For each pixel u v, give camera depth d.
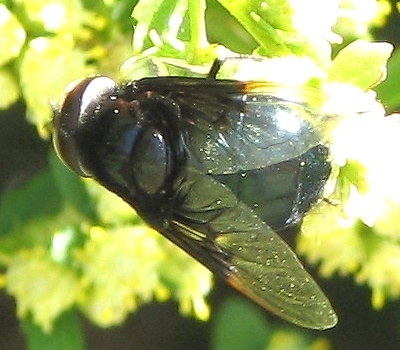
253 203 0.09
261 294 0.09
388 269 0.13
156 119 0.09
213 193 0.09
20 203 0.13
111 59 0.12
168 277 0.13
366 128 0.09
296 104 0.09
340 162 0.09
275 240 0.09
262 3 0.09
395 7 0.13
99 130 0.09
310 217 0.09
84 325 0.15
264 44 0.09
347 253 0.13
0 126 0.14
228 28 0.11
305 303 0.09
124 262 0.13
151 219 0.10
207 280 0.13
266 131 0.09
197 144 0.09
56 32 0.12
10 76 0.12
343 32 0.11
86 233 0.13
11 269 0.13
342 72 0.09
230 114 0.09
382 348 0.15
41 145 0.14
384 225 0.12
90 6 0.12
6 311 0.15
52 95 0.12
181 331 0.15
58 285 0.13
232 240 0.09
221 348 0.14
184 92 0.09
